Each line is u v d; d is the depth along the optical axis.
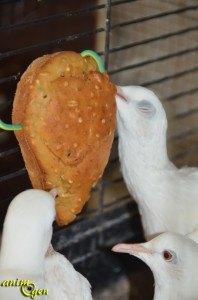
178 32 0.80
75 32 0.94
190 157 0.91
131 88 0.63
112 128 0.58
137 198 0.68
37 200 0.54
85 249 0.81
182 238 0.60
